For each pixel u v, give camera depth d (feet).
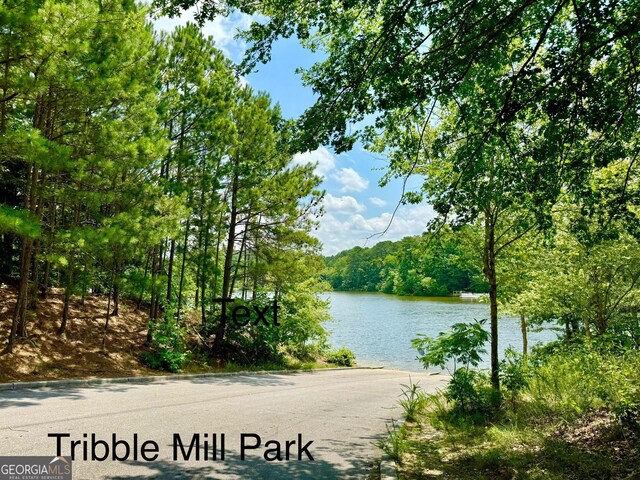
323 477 17.88
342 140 22.53
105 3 39.65
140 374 50.08
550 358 41.86
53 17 32.17
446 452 21.74
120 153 42.80
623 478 15.42
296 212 72.95
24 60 35.78
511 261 47.26
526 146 24.49
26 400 30.91
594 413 24.16
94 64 37.81
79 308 61.41
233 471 18.06
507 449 20.86
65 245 42.06
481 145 22.88
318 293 93.91
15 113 44.39
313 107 22.36
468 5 19.35
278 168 70.85
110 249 47.44
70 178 45.11
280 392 44.68
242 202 70.13
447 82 20.97
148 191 47.93
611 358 27.61
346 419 30.71
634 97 20.36
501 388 33.60
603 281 48.34
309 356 97.14
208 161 62.54
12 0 32.01
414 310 221.05
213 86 60.85
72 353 48.29
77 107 42.27
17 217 30.40
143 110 46.78
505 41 21.30
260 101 68.80
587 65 20.47
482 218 38.40
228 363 67.72
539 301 52.95
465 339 31.60
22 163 52.39
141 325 65.05
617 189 24.89
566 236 44.96
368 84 22.58
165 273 72.90
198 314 81.10
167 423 25.80
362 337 142.72
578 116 20.88
